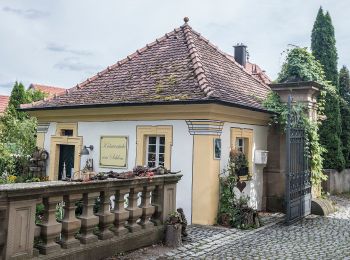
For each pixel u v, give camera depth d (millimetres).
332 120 19188
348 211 13727
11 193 5066
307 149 12594
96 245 6488
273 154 13367
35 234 5562
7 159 15047
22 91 32969
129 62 14453
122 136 12109
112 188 6926
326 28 19188
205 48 14195
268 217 12055
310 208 12836
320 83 13391
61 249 5910
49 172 13789
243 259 7289
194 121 10711
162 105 10906
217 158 10750
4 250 5082
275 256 7547
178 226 8031
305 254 7738
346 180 20438
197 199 10586
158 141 11609
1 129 19312
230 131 11406
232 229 10031
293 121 11750
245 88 13406
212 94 10266
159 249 7617
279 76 13641
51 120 13883
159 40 14820
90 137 12828
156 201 8094
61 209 7008
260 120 12883
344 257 7551
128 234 7266
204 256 7410
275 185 13312
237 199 11156
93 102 12500
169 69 12688
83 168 12734
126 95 12125
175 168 10953
